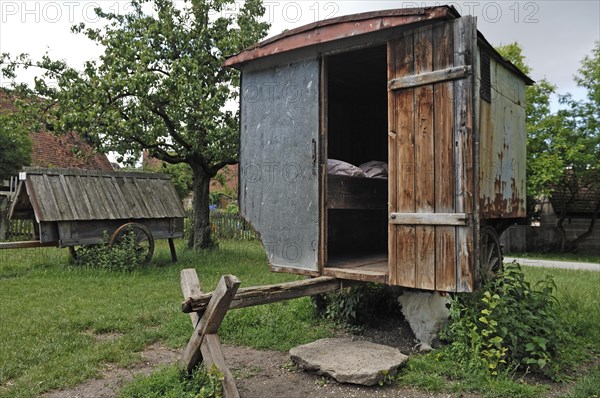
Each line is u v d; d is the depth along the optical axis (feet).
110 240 32.45
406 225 14.46
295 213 17.06
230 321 18.71
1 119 37.50
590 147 55.62
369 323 19.07
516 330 14.17
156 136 37.42
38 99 37.50
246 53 18.34
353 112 25.77
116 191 33.88
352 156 25.64
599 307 21.53
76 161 65.92
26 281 27.48
